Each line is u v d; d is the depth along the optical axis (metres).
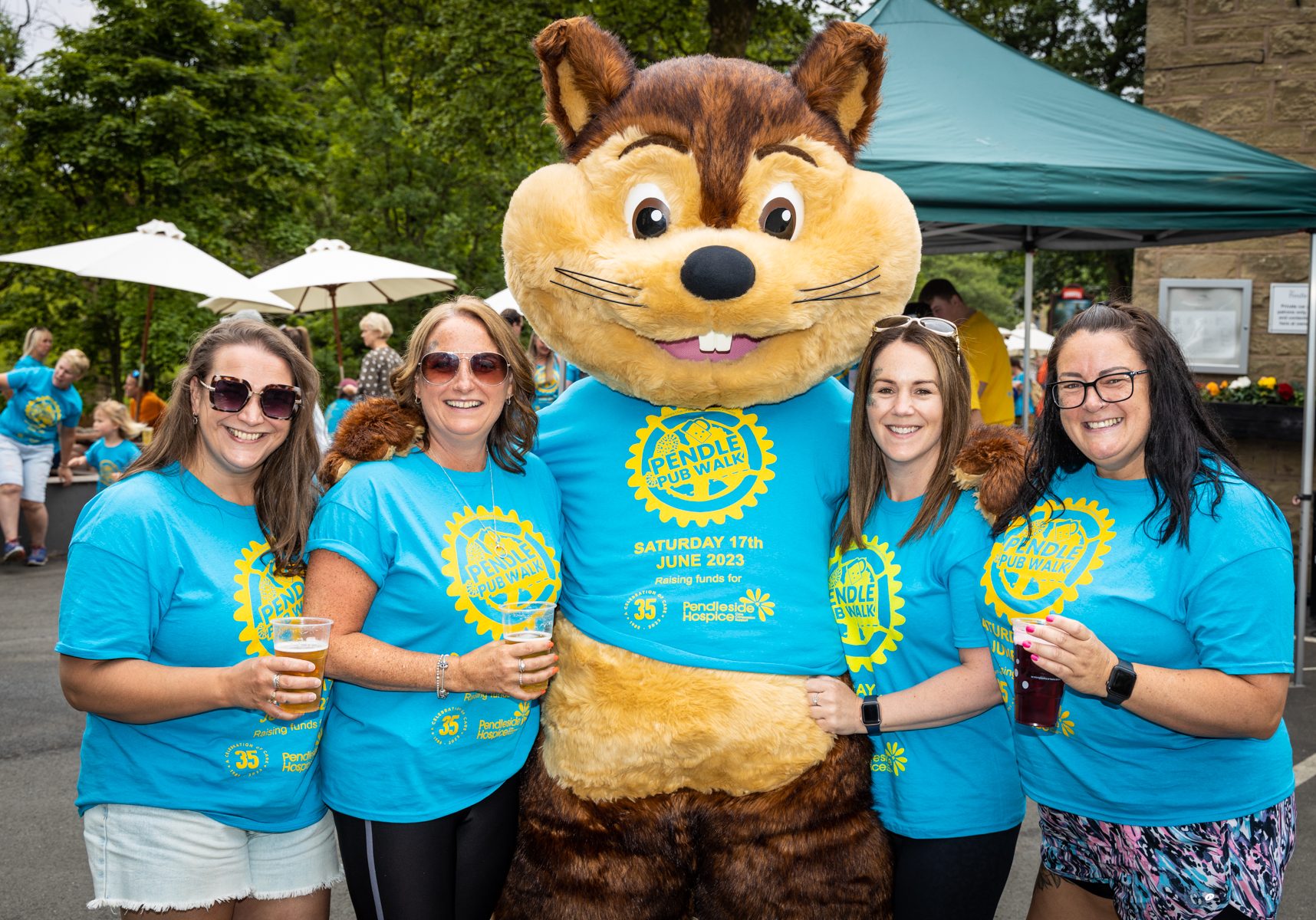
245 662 2.08
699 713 2.49
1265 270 8.69
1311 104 8.40
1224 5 8.56
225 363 2.23
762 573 2.57
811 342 2.62
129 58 18.17
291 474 2.38
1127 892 2.27
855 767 2.58
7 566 10.12
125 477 2.27
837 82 2.74
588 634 2.61
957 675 2.42
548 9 15.94
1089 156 5.33
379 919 2.41
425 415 2.50
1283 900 3.64
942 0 19.41
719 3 13.16
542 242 2.62
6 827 4.21
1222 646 2.05
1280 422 7.98
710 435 2.68
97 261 8.25
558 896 2.57
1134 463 2.22
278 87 19.53
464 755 2.42
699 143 2.57
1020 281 28.38
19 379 9.92
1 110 17.88
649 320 2.49
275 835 2.39
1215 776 2.14
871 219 2.64
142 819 2.21
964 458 2.44
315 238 21.53
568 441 2.76
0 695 5.97
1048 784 2.33
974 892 2.49
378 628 2.41
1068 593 2.20
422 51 18.45
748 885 2.52
